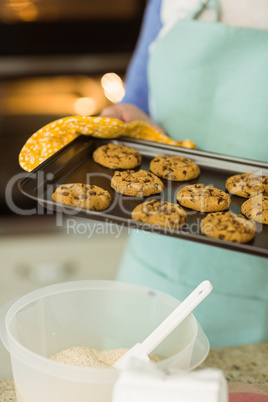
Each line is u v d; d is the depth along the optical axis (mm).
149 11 1447
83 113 2307
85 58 2242
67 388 790
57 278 2301
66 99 2291
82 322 948
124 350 931
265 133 1252
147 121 1333
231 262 1269
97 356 917
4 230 2461
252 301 1287
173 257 1312
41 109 2293
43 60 2221
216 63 1282
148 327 956
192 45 1298
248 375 1013
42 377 794
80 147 1219
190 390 646
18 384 834
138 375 660
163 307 937
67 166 1167
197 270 1300
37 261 2391
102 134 1235
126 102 1480
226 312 1303
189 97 1322
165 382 652
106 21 2193
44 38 2188
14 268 2342
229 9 1283
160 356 927
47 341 929
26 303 888
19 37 2170
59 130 1188
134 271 1383
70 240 2518
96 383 782
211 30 1270
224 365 1036
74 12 2162
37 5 2133
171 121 1363
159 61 1353
